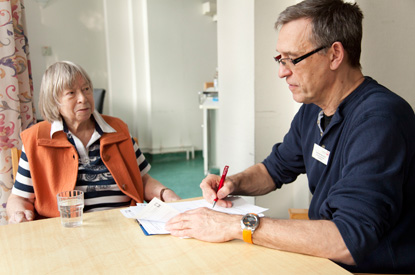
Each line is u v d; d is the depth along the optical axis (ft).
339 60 3.37
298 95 3.65
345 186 2.94
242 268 2.60
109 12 17.19
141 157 5.90
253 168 4.73
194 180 14.08
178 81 18.33
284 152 4.66
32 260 2.75
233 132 8.27
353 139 3.14
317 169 3.88
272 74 7.11
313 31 3.30
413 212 3.23
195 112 18.98
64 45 16.93
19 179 4.89
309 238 2.76
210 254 2.82
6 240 3.14
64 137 4.96
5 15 6.11
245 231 2.92
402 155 2.95
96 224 3.49
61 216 3.45
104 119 5.52
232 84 8.11
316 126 4.07
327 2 3.32
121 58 17.71
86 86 4.97
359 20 3.42
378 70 5.60
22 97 6.81
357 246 2.68
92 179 5.07
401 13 5.53
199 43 18.43
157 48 17.62
